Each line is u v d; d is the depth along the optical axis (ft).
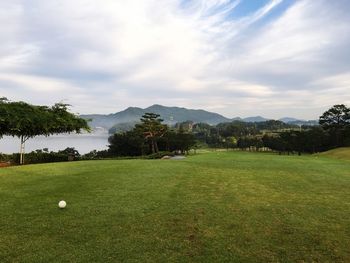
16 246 24.02
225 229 28.35
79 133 116.06
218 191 44.09
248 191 44.62
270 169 71.82
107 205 35.50
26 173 59.11
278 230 28.35
